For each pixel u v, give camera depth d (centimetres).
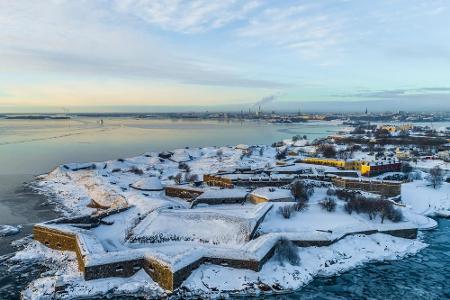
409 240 10088
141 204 11638
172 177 18275
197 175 18038
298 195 12344
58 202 13700
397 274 8250
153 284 7569
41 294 7169
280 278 7819
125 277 7788
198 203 11731
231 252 8156
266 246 8519
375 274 8250
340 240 9488
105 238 9550
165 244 9144
